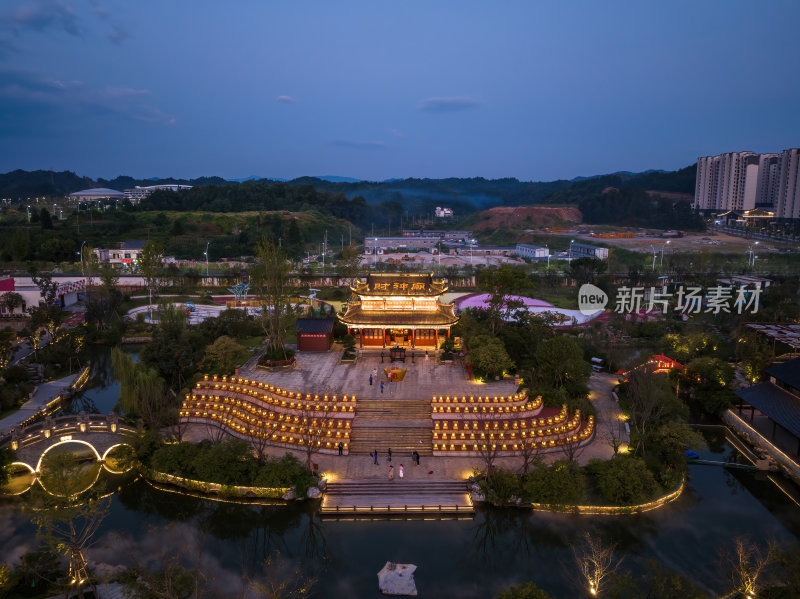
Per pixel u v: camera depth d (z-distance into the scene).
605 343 102.44
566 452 61.44
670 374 85.38
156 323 122.62
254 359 90.19
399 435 66.12
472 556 48.88
